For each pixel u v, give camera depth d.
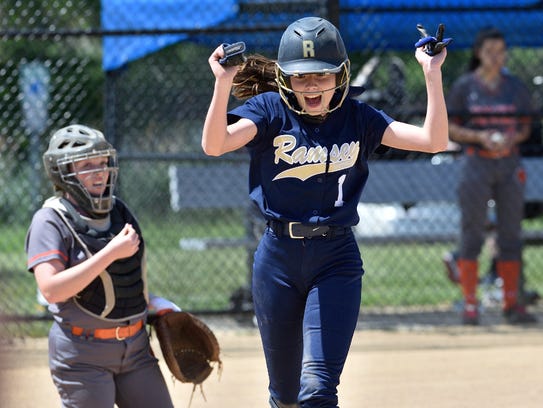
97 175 12.37
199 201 25.88
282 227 12.62
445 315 27.36
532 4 28.50
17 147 26.45
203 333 13.62
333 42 12.09
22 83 25.39
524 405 17.45
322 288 12.47
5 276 25.22
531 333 24.73
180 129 33.19
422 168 26.77
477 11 27.77
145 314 12.84
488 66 25.72
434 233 28.41
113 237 12.52
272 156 12.57
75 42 29.39
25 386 18.28
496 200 25.95
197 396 18.33
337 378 12.07
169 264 32.78
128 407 12.96
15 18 26.56
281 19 25.81
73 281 11.76
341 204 12.64
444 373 20.08
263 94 12.79
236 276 31.55
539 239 30.22
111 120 26.66
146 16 26.23
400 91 28.44
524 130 25.80
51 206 12.43
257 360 21.39
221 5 25.88
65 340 12.37
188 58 33.25
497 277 30.34
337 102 12.38
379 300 29.48
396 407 17.36
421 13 28.84
